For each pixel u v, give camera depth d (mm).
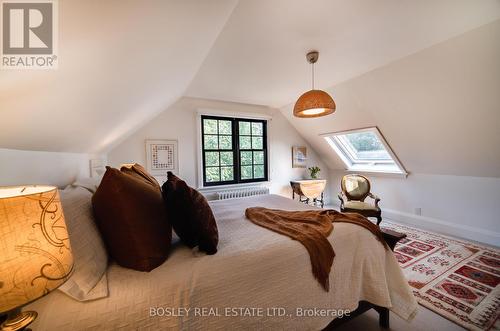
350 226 1490
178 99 3416
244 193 4016
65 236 626
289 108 4293
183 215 1130
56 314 724
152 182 1545
